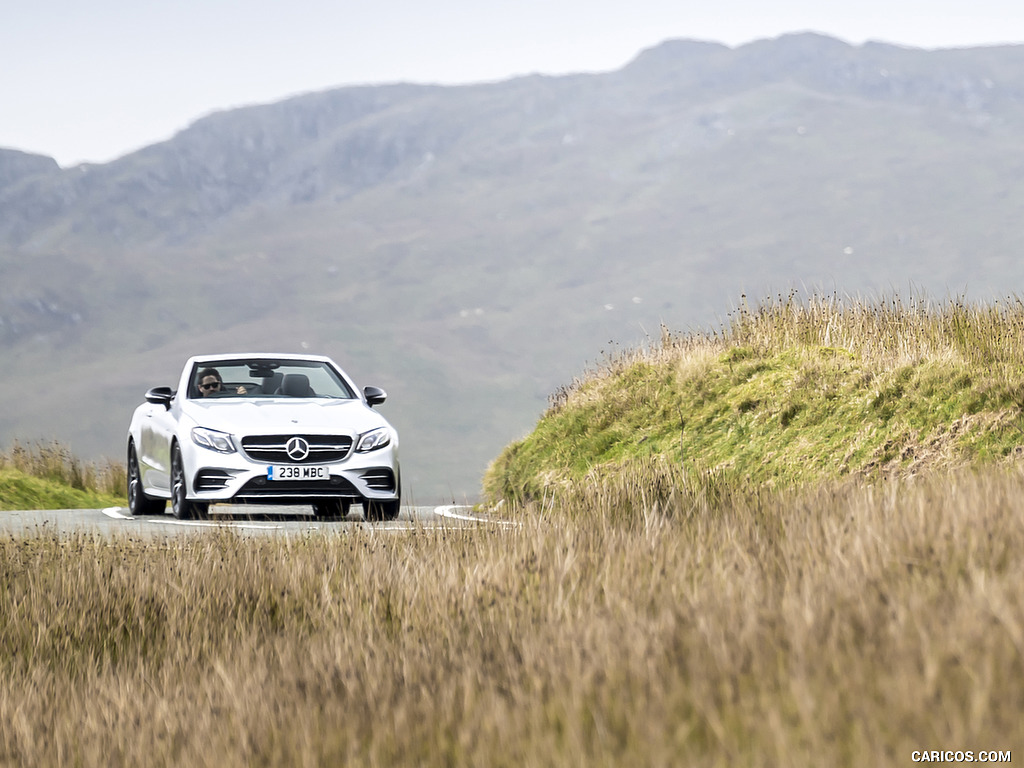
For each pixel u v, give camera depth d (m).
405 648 16.05
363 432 43.50
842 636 11.99
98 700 15.98
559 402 60.41
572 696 11.54
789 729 9.88
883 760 9.00
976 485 21.30
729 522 22.91
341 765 11.71
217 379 47.72
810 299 56.88
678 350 58.69
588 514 28.08
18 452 73.31
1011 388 39.28
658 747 9.90
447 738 11.81
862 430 42.47
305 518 46.03
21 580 24.95
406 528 28.80
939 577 13.95
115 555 27.02
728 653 11.89
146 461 48.50
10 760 14.37
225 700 14.56
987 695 9.60
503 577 19.22
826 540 17.48
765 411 47.12
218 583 23.11
